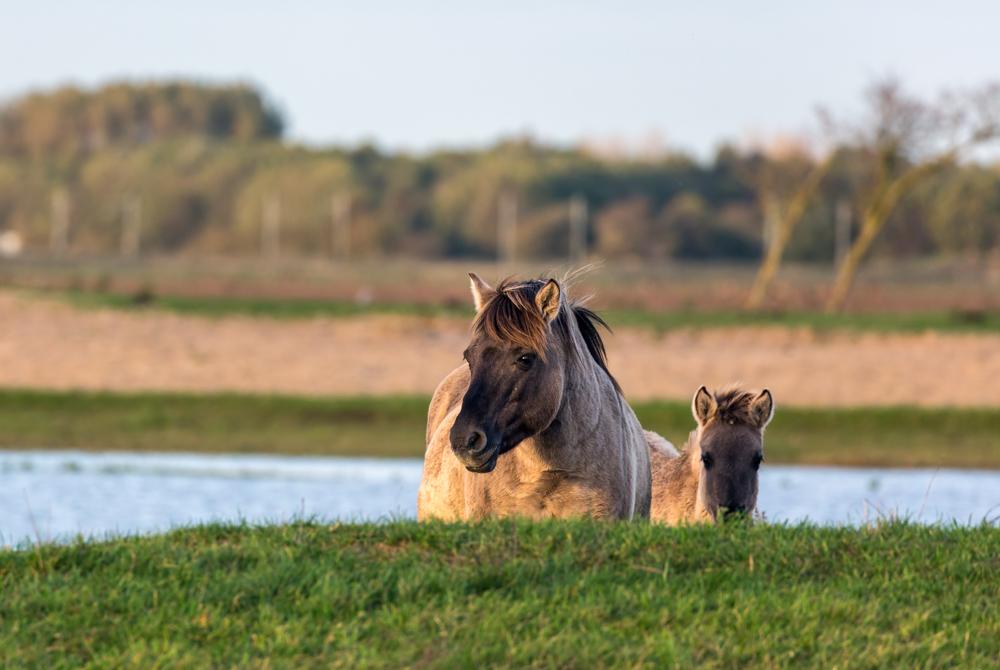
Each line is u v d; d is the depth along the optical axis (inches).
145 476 2199.8
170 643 713.6
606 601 765.9
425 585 776.9
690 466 1107.3
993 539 896.3
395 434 2834.6
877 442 2760.8
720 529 887.1
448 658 696.4
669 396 3203.7
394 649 713.6
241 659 696.4
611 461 899.4
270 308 4569.4
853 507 1935.3
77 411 2940.5
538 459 873.5
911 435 2817.4
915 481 2313.0
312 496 1984.5
